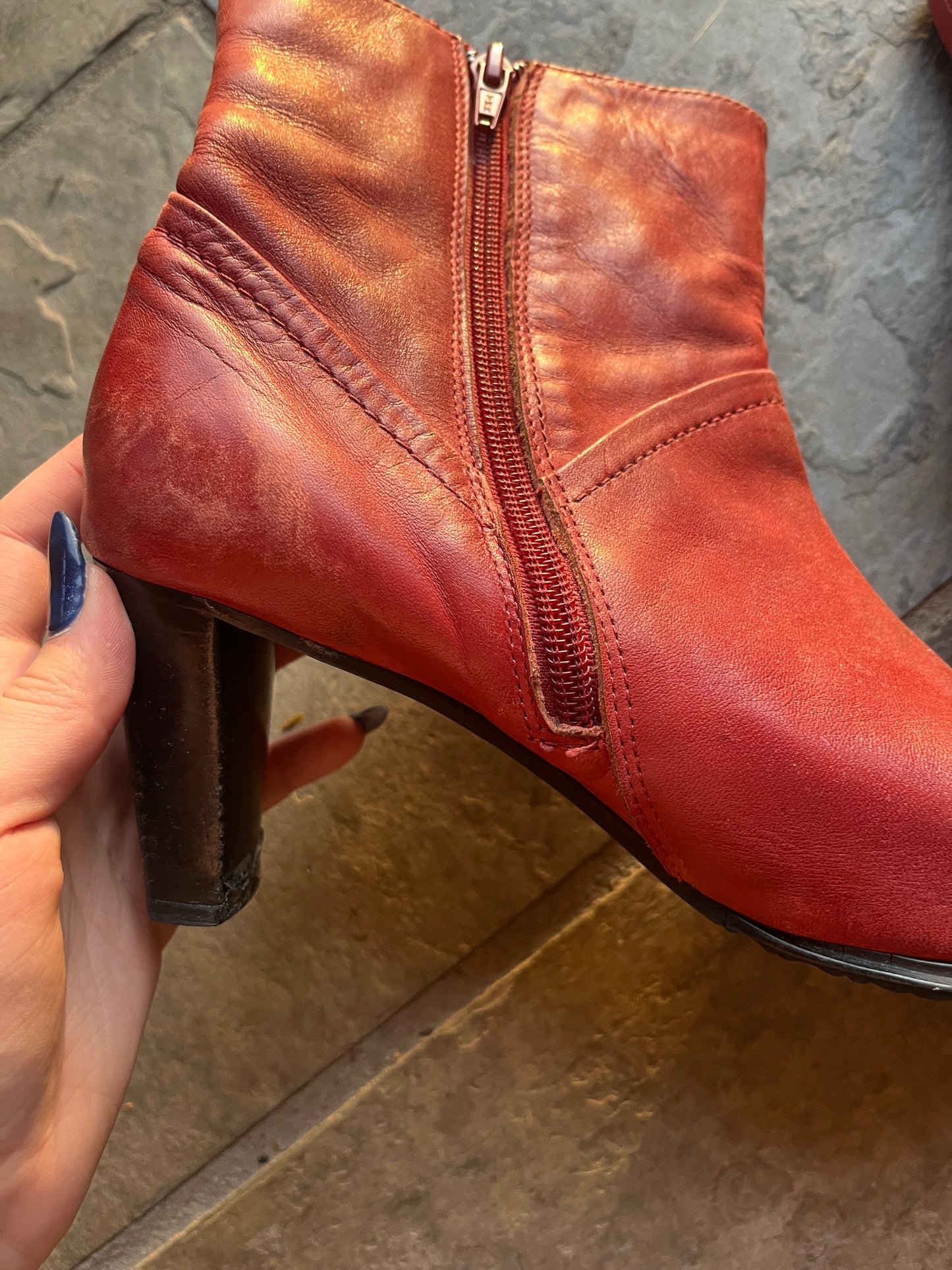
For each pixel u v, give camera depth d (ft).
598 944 0.90
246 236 0.58
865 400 0.92
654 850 0.62
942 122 0.91
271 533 0.58
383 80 0.61
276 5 0.60
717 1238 0.86
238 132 0.58
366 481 0.58
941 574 0.92
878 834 0.58
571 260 0.64
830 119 0.92
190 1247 0.90
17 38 0.96
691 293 0.66
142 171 0.96
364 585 0.59
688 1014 0.88
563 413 0.61
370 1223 0.89
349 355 0.59
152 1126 0.92
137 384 0.58
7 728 0.62
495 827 0.92
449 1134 0.89
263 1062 0.92
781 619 0.61
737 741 0.58
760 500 0.65
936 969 0.59
